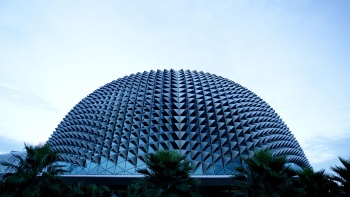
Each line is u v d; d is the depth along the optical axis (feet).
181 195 40.55
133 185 61.98
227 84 132.98
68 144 103.50
